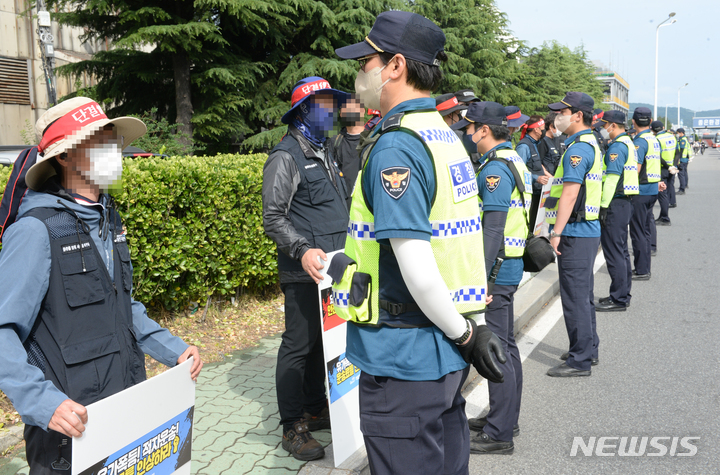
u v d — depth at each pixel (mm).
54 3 13055
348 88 14836
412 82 1707
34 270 1555
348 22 14750
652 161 7156
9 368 1472
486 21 24000
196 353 1979
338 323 2939
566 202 4086
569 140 4262
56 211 1644
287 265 3000
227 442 3154
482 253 1752
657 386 4105
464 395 3947
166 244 4570
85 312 1660
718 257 8672
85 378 1641
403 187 1523
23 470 2838
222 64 13094
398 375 1659
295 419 3031
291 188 2957
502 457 3182
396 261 1646
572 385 4168
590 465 3070
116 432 1618
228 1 11758
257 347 4695
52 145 1621
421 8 22188
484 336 1678
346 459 2934
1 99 17078
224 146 14508
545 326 5516
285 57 14789
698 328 5422
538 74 33969
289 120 3125
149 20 11898
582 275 4207
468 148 3143
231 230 5102
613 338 5215
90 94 13531
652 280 7414
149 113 12406
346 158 3953
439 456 1722
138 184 4270
